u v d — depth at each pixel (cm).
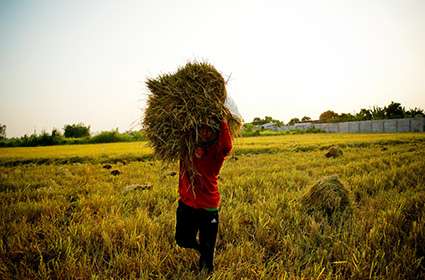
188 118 274
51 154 1705
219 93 288
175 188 614
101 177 812
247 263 295
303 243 344
